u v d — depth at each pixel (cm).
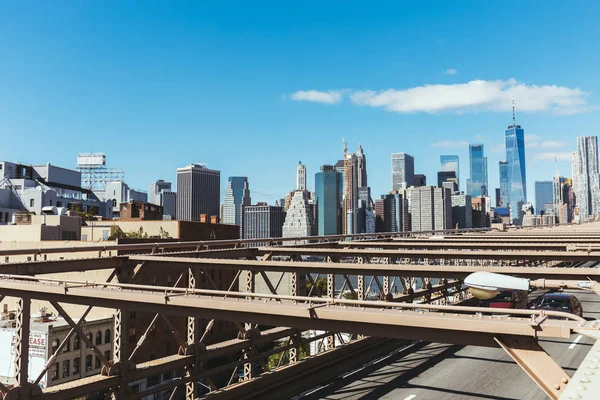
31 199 10275
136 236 7181
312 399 1742
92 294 1381
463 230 7106
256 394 1750
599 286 649
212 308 1202
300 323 1119
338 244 3150
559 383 807
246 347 1816
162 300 1260
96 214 13038
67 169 13450
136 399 1530
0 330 4216
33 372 4369
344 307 1072
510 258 2266
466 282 702
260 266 1992
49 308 5234
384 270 1886
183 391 4984
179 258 2088
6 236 6419
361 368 2138
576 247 2478
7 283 1537
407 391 1786
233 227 8775
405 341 2572
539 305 3086
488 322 871
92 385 1445
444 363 2177
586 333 762
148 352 5281
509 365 2120
